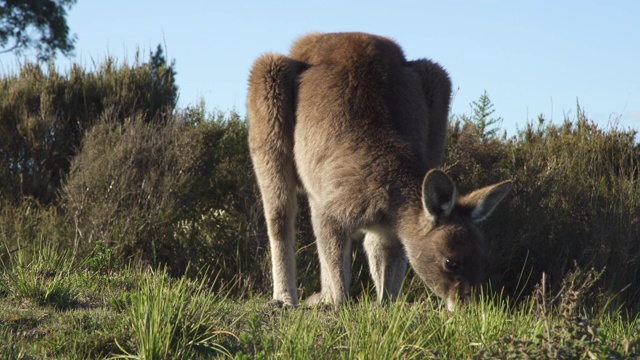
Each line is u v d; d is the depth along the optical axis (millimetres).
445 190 8219
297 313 7828
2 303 7949
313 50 10094
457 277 8289
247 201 11797
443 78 10266
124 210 11586
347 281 8789
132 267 10844
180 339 6684
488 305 7973
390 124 9055
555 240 11555
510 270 11617
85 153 12422
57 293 8203
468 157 12273
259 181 9984
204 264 11430
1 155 13625
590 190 12102
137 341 6695
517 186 11633
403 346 6301
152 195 11719
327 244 8820
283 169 9820
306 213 11734
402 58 10203
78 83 14742
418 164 8852
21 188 13039
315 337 6930
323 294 9000
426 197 8180
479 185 11820
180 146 12094
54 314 7559
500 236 11367
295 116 9656
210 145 12414
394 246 9359
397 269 9438
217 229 11906
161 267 11469
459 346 6633
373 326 6953
